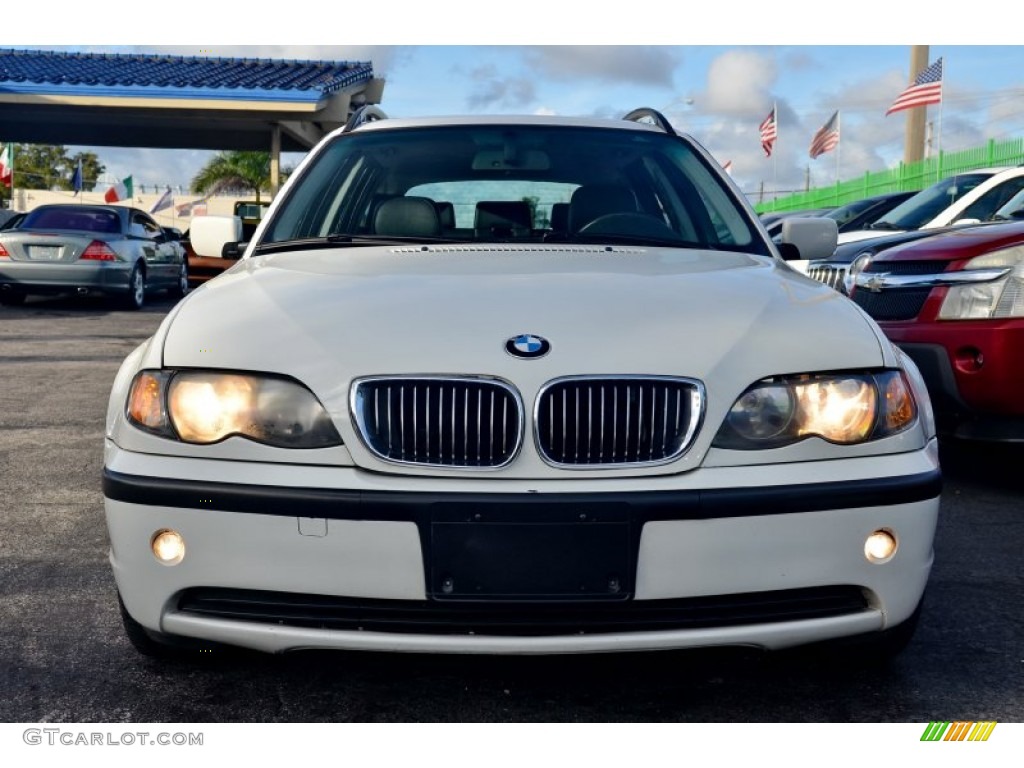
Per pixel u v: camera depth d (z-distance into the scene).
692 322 2.45
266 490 2.22
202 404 2.32
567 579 2.22
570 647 2.21
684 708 2.51
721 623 2.27
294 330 2.41
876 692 2.60
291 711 2.49
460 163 3.66
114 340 10.02
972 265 4.28
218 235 3.57
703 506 2.22
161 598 2.31
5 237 12.84
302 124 19.50
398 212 3.40
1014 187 7.13
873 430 2.38
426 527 2.21
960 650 2.86
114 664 2.74
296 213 3.49
